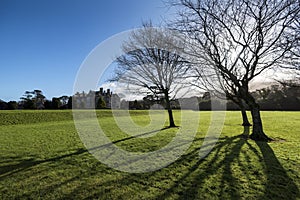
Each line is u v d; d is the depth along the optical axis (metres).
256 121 11.00
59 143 10.82
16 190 5.00
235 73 11.50
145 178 5.61
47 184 5.31
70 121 24.38
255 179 5.31
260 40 10.34
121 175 5.88
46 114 27.48
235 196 4.44
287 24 9.80
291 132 13.03
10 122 23.06
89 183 5.34
